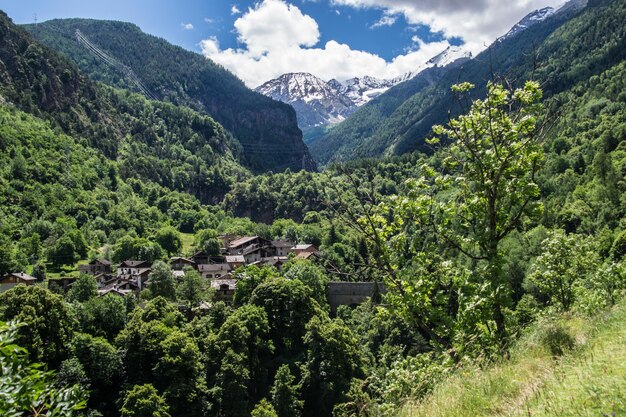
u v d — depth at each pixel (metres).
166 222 178.88
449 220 15.84
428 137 16.84
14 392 6.24
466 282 15.13
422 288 15.85
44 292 53.41
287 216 199.25
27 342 48.25
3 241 110.44
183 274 108.62
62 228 130.75
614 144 123.94
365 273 17.09
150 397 45.81
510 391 9.02
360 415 11.61
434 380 12.78
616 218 90.19
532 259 69.62
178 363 51.09
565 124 152.88
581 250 26.92
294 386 52.28
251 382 55.84
